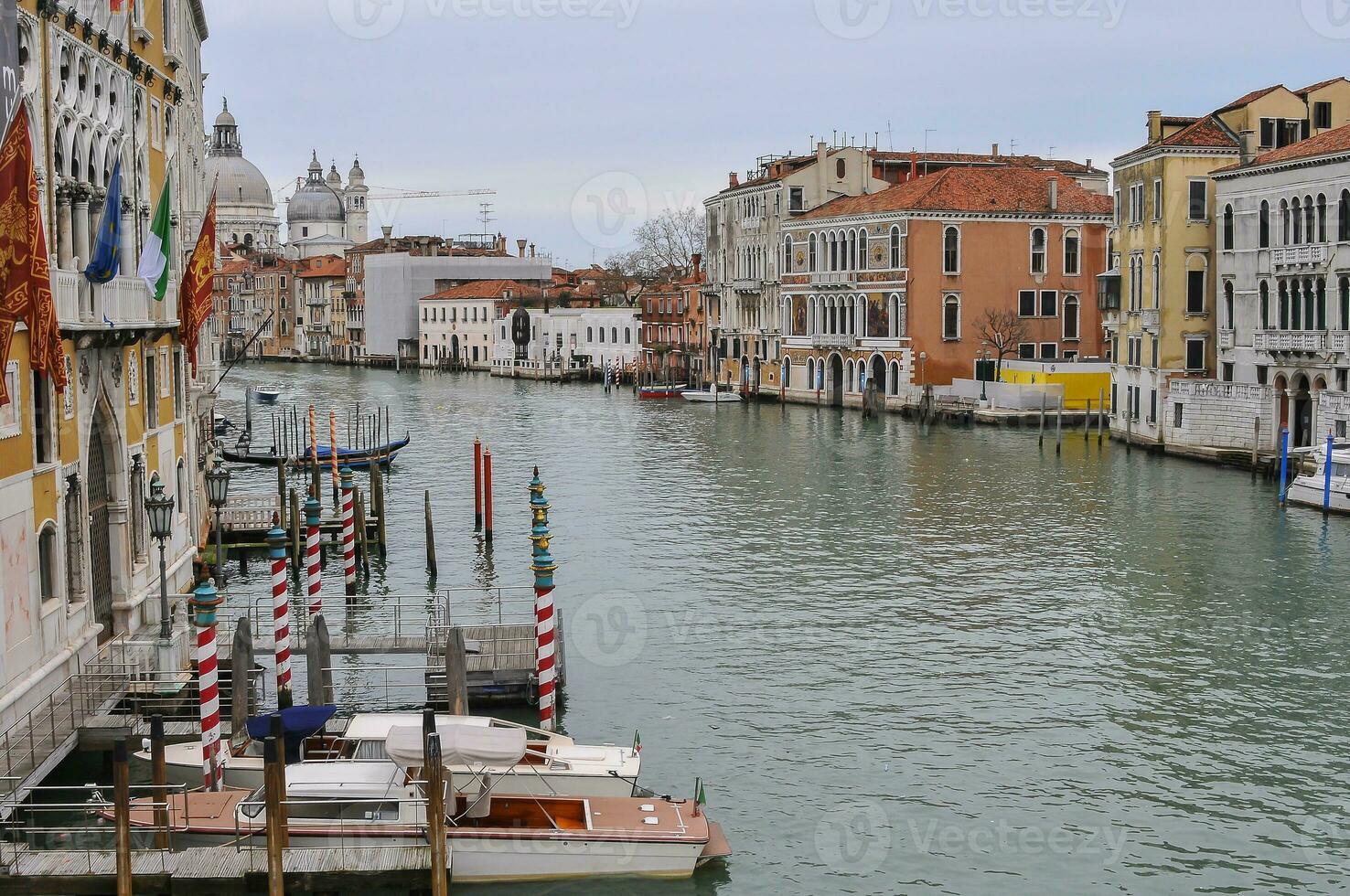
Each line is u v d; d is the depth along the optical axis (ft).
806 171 290.76
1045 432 222.69
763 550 128.26
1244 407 170.71
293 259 590.14
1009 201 255.09
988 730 80.74
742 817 69.92
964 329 255.29
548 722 79.51
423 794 62.54
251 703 79.36
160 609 80.48
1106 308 205.26
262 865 57.00
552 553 129.80
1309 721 81.61
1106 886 63.36
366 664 95.81
